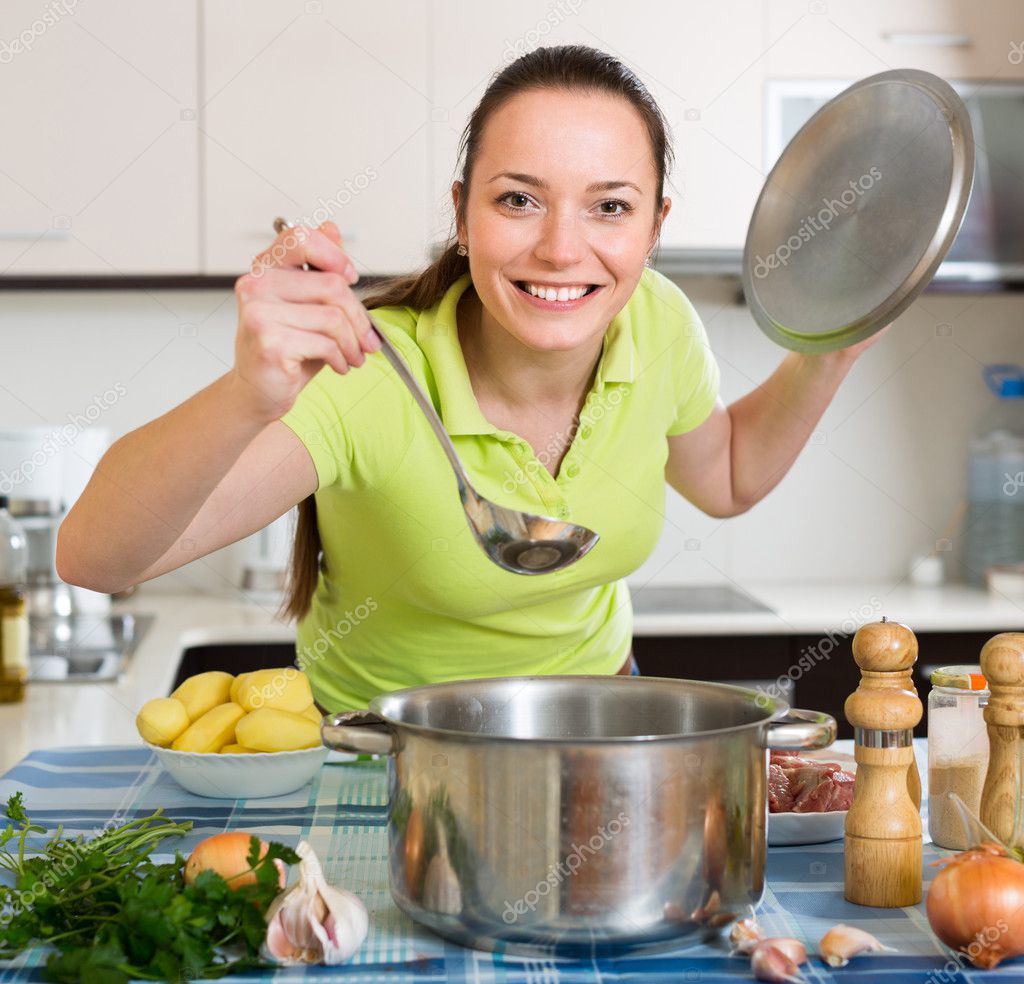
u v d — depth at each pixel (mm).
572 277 1124
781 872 1010
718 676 2494
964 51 2639
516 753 815
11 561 1896
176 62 2561
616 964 835
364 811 1165
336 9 2568
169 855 1027
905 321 3021
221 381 956
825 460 3031
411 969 824
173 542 1027
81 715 1811
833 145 1287
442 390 1223
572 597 1381
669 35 2596
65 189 2561
